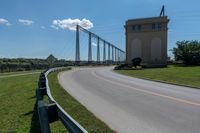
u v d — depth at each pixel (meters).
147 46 69.12
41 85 9.93
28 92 15.65
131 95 13.84
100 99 12.45
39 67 57.66
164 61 67.62
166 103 11.10
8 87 20.16
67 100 11.93
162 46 68.06
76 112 9.12
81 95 13.97
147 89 16.83
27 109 10.14
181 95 13.77
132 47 70.62
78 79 25.91
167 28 67.75
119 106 10.47
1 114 9.74
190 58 65.94
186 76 27.56
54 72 37.47
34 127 7.41
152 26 68.81
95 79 25.92
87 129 6.90
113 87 18.14
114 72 40.81
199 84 20.09
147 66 57.81
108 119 8.16
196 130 6.79
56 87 17.72
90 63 89.69
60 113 4.41
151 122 7.73
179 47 67.31
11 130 7.33
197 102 11.31
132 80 24.86
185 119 8.06
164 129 6.94
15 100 12.88
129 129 6.98
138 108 9.99
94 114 8.89
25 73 40.91
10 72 44.91
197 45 66.25
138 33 70.00
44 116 4.40
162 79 25.27
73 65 74.44
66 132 6.55
